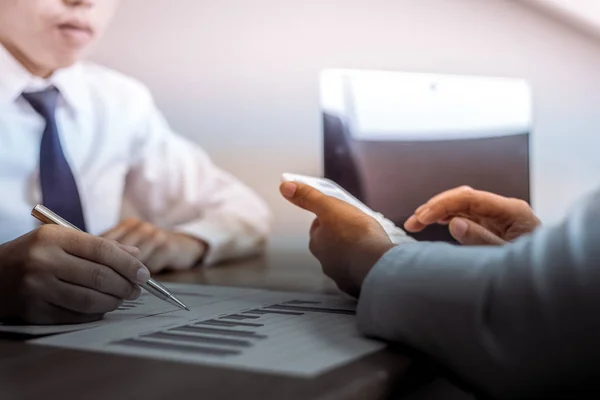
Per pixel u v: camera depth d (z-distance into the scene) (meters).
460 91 0.99
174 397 0.28
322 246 0.55
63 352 0.38
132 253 0.53
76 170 1.27
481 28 1.47
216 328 0.45
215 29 1.38
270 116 1.39
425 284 0.35
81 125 1.28
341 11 1.40
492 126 1.00
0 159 1.17
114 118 1.32
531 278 0.30
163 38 1.36
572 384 0.29
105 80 1.32
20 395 0.29
